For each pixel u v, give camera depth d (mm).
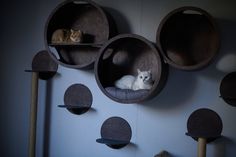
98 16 2201
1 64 2379
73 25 2240
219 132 2020
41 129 2324
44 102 2322
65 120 2291
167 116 2104
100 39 2182
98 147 2229
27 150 2348
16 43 2365
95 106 2234
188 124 2068
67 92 2287
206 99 2049
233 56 2014
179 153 2080
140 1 2164
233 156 2004
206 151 2033
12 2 2371
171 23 2072
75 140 2270
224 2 2031
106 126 2209
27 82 2354
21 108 2359
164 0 2127
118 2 2193
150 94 1862
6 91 2379
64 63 2088
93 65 2105
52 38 2113
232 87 2008
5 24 2377
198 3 2068
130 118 2164
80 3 2211
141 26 2156
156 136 2117
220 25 2031
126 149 2164
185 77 2078
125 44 2170
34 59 2338
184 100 2078
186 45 2049
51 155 2307
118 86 2066
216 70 2037
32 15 2346
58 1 2316
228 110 2018
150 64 2117
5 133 2375
